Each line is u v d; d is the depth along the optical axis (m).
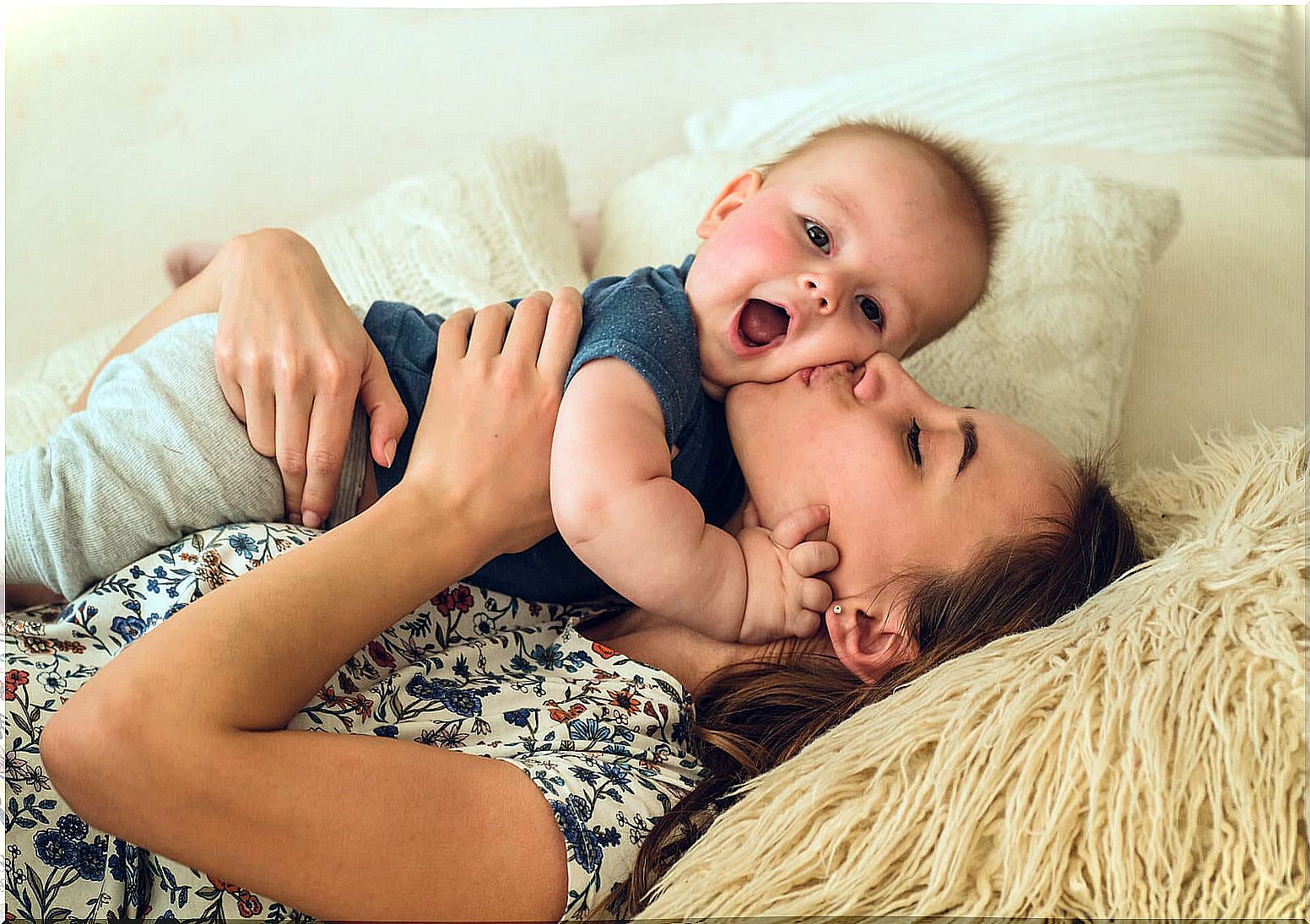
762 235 0.79
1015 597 0.73
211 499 0.73
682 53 1.60
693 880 0.58
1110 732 0.56
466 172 1.18
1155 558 0.78
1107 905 0.53
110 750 0.54
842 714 0.71
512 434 0.74
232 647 0.58
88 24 1.58
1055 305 1.05
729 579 0.73
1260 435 0.82
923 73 1.43
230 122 1.59
